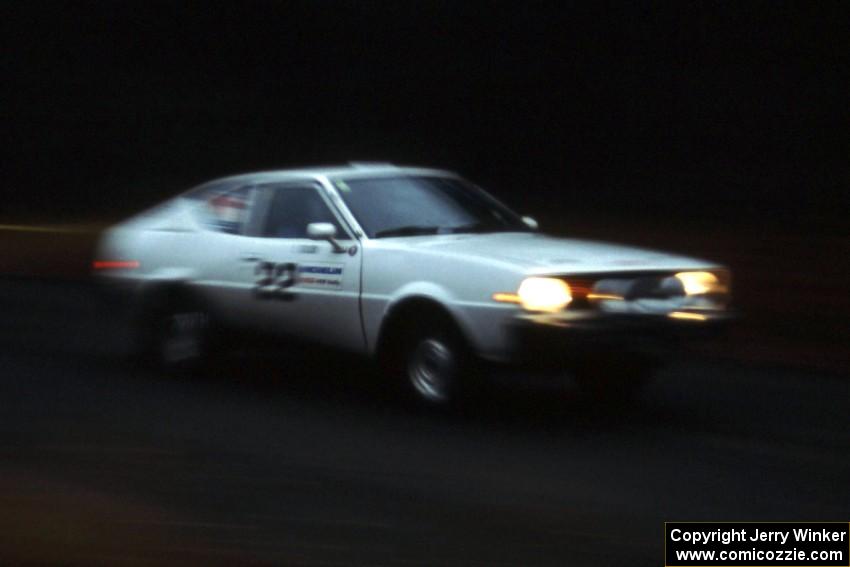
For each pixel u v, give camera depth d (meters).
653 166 46.03
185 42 62.34
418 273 13.52
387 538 9.20
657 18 55.00
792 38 53.19
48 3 63.69
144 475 11.05
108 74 62.69
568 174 46.50
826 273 26.58
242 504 10.09
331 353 14.66
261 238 15.38
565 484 10.83
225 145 55.22
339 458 11.76
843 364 17.50
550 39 55.88
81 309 23.58
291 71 59.72
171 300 16.34
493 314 12.77
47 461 11.56
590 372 14.36
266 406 14.35
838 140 46.28
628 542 9.20
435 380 13.61
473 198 15.71
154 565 8.45
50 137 56.66
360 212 14.63
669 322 13.04
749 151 46.25
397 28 58.22
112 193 50.72
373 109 55.69
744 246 31.30
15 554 8.64
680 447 12.31
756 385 15.89
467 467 11.43
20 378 16.19
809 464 11.62
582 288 12.70
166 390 15.36
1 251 34.56
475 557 8.78
